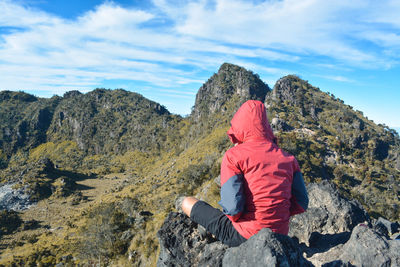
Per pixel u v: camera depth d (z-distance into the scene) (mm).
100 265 31016
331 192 8117
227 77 193250
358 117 132375
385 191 79812
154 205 68938
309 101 136500
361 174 86188
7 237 72312
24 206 101000
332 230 6941
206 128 159000
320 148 93875
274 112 121812
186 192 65438
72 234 67000
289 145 87000
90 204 101438
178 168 110062
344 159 93625
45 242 65875
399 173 97812
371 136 114562
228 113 157875
